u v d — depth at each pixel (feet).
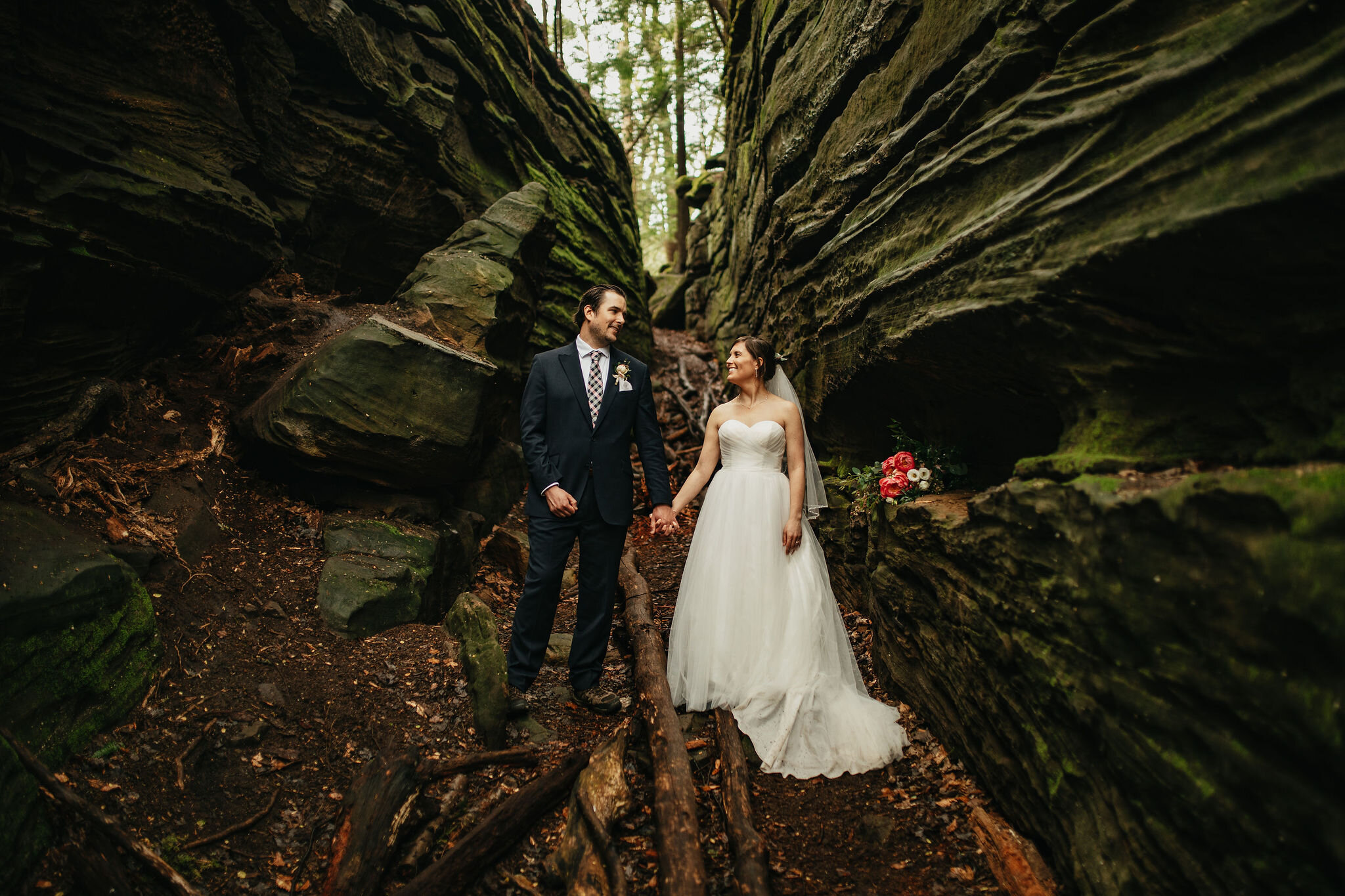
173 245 13.65
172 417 13.75
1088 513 6.38
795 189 17.39
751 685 10.65
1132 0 6.74
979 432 10.80
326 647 10.78
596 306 11.57
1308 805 4.40
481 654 10.69
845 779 9.39
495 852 7.79
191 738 8.42
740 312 30.25
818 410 16.12
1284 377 5.58
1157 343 6.41
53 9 11.72
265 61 16.43
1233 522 5.00
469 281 17.83
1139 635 5.79
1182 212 5.64
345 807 7.90
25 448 10.87
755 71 25.34
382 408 13.89
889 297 10.71
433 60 21.49
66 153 11.47
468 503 17.39
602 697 11.15
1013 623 7.72
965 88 9.45
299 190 17.84
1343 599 4.18
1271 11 5.31
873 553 12.26
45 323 11.78
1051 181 7.30
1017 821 8.01
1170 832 5.60
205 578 10.98
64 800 6.88
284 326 16.25
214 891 6.95
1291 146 5.01
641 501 24.14
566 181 31.17
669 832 7.80
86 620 8.27
